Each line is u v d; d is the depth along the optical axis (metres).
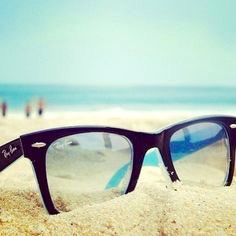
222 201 0.15
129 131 0.17
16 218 0.14
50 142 0.15
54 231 0.13
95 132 0.16
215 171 0.19
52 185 0.15
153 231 0.14
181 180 0.18
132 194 0.16
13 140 0.14
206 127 0.18
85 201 0.16
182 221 0.14
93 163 0.16
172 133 0.18
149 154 0.20
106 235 0.13
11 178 0.21
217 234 0.13
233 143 0.19
